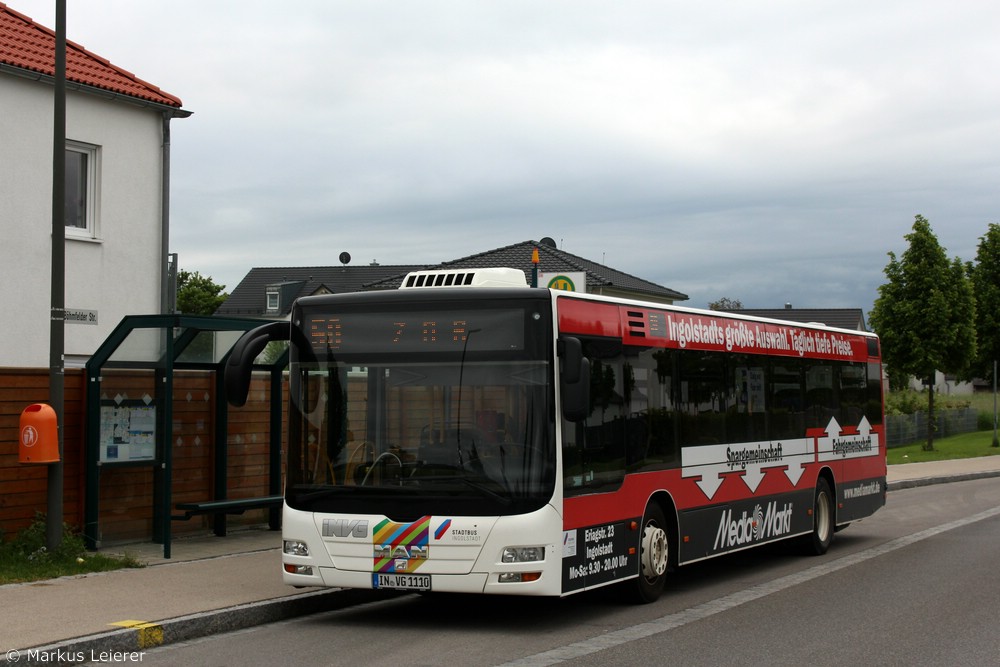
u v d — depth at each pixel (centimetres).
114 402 1321
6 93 1600
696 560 1201
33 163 1633
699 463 1214
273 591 1061
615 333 1070
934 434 4872
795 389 1469
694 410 1215
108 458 1315
